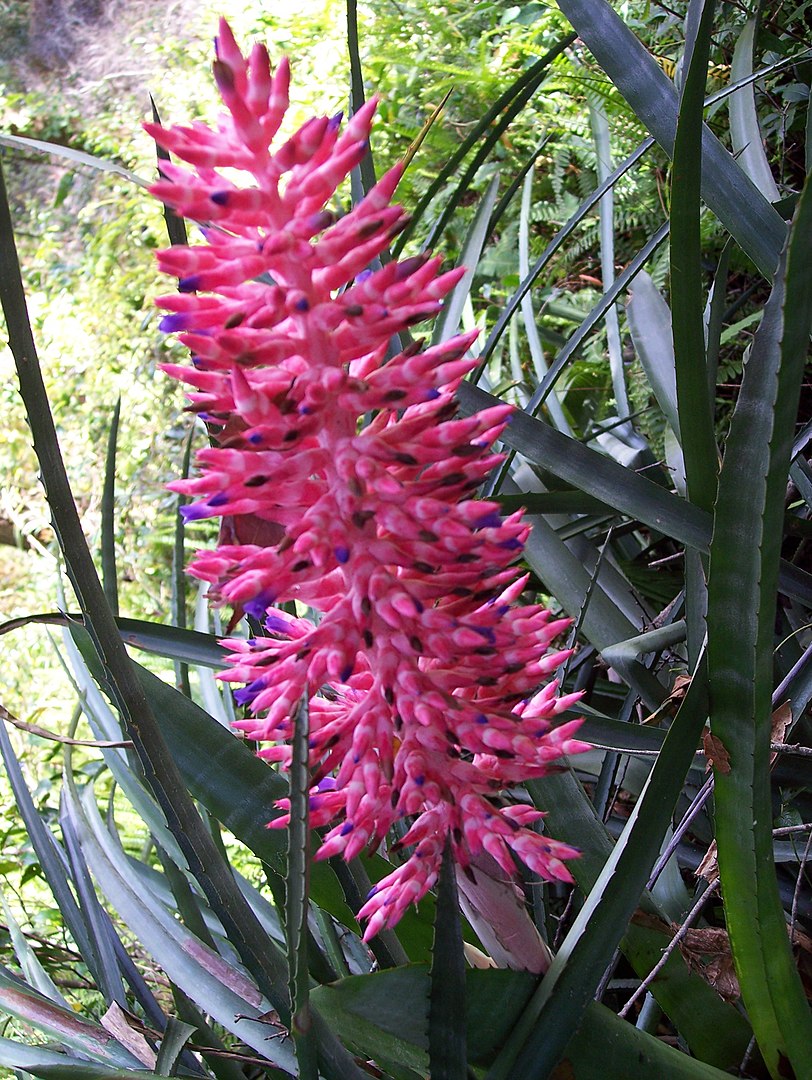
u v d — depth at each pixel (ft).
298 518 1.40
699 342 1.89
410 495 1.36
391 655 1.37
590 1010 1.61
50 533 8.74
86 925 2.51
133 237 9.10
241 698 1.47
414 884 1.46
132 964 2.52
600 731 2.24
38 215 10.26
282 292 1.26
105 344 8.88
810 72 3.66
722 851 1.69
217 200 1.24
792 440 1.53
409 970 1.47
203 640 2.38
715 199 2.17
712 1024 1.87
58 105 10.21
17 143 2.49
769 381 1.54
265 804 1.91
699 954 2.12
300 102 7.20
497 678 1.42
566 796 2.00
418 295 1.30
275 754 1.54
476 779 1.44
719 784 1.67
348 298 1.30
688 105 1.68
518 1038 1.57
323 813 1.48
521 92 2.94
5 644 7.89
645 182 5.08
